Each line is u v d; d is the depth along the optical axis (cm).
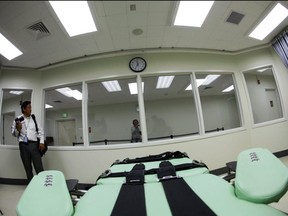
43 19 197
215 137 318
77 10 186
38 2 171
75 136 442
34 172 308
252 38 292
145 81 361
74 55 298
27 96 365
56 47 265
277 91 377
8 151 326
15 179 318
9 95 380
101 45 272
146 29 234
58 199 99
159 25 225
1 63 309
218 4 186
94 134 405
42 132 283
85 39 250
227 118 434
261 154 110
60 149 312
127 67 312
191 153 299
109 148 295
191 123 414
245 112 356
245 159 110
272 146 354
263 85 402
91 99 405
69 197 103
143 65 311
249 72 385
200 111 320
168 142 295
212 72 347
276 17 244
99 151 297
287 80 358
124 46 284
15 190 287
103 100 409
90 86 356
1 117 360
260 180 97
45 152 302
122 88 388
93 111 414
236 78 362
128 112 407
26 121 273
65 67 331
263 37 298
